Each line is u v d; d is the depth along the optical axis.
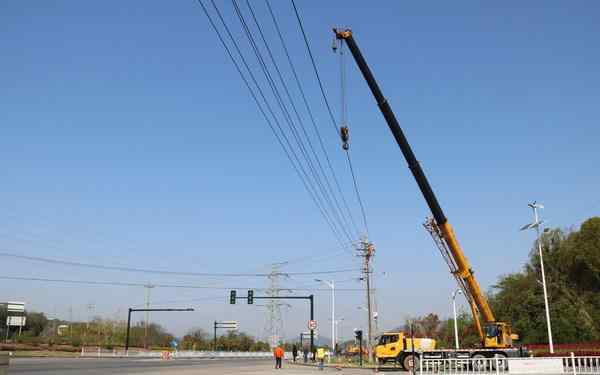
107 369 37.94
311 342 67.88
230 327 110.56
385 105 30.50
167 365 47.72
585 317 67.12
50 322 116.69
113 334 117.31
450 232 35.03
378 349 45.56
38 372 32.69
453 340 88.56
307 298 68.69
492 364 32.94
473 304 38.47
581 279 71.12
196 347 127.19
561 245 72.88
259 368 46.41
